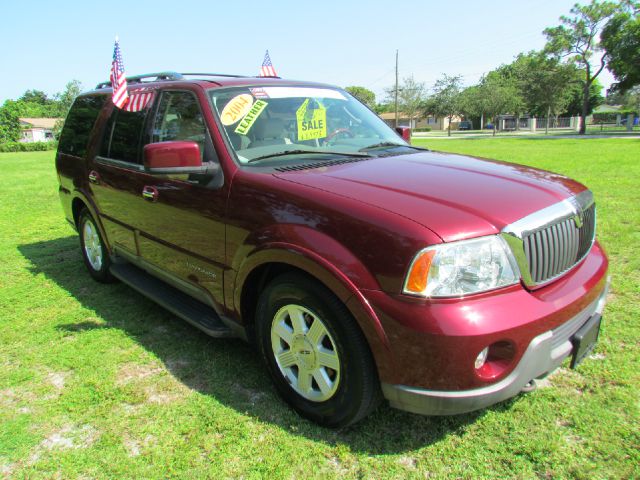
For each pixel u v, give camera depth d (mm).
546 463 2312
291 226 2453
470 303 2070
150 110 3689
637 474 2225
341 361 2352
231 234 2789
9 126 57000
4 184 13047
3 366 3311
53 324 3922
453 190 2445
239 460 2383
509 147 24609
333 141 3477
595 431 2502
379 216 2197
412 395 2123
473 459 2355
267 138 3170
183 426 2637
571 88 57031
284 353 2678
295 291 2477
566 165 12984
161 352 3436
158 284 3924
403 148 3568
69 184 4867
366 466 2328
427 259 2041
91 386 3033
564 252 2461
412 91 67000
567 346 2334
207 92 3240
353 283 2182
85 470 2357
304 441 2498
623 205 7168
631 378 2918
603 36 46812
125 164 3844
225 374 3131
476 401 2078
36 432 2631
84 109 4898
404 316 2064
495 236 2162
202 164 2918
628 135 36469
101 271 4664
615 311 3740
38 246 6410
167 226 3346
